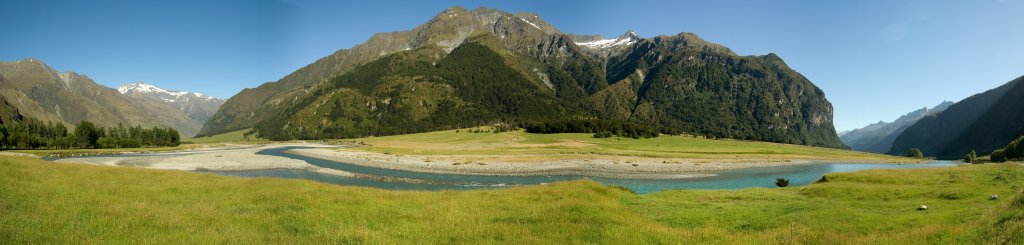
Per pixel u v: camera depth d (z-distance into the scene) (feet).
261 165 305.94
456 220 76.74
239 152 462.60
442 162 333.83
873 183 129.08
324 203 87.76
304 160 370.94
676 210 96.17
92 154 432.25
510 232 67.77
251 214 74.54
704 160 390.63
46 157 373.40
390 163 333.21
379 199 95.96
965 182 115.85
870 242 59.57
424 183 226.99
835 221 78.54
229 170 281.13
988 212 67.87
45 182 98.73
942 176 126.93
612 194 118.01
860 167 405.80
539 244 61.41
